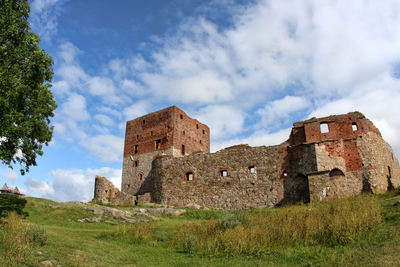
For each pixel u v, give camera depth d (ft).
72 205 88.07
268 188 104.06
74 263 42.27
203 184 115.34
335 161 96.94
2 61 62.08
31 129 68.49
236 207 106.32
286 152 105.50
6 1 64.80
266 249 49.62
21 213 73.41
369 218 51.49
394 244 41.22
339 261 39.29
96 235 64.03
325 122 103.86
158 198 122.72
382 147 100.01
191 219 90.17
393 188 97.86
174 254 52.80
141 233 64.64
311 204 82.48
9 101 60.64
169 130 160.15
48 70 71.15
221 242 54.80
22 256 38.93
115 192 134.10
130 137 173.88
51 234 57.26
